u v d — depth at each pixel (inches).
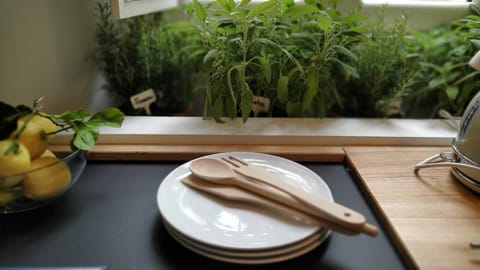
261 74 29.9
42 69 29.1
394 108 35.7
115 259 18.4
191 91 39.3
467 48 33.7
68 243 19.4
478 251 18.6
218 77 30.3
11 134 19.7
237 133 28.9
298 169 23.9
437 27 39.7
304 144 29.2
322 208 18.5
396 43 34.0
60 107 31.5
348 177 26.0
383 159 26.9
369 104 36.1
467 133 22.8
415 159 27.0
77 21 32.4
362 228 17.4
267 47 29.0
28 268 17.5
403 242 19.0
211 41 30.0
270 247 17.3
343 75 34.5
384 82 35.4
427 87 35.7
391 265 18.6
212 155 24.9
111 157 27.0
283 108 33.7
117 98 36.8
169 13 40.6
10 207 20.2
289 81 31.6
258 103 32.2
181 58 37.4
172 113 37.1
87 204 22.5
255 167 22.9
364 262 18.6
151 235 20.1
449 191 23.3
